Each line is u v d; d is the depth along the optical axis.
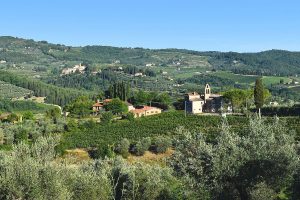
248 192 22.78
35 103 196.25
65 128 108.19
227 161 22.25
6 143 87.81
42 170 25.92
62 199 25.83
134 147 78.50
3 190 24.80
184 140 24.14
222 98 132.88
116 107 141.50
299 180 21.97
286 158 22.20
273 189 23.08
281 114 99.06
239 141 23.05
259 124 23.77
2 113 159.88
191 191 24.28
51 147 30.47
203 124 98.06
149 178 34.78
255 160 22.27
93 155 79.00
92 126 111.06
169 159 24.75
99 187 31.53
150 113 141.88
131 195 34.38
